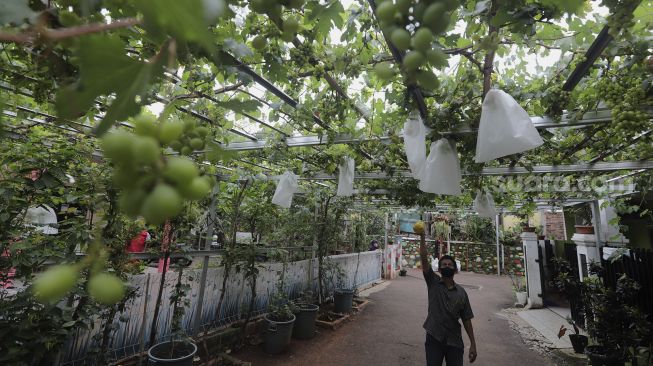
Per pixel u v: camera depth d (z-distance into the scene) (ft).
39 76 5.57
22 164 8.98
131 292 11.40
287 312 18.24
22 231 8.95
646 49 7.27
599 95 8.45
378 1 2.98
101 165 10.60
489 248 52.70
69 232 9.76
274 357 17.03
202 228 17.16
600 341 16.05
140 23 1.74
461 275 49.60
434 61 2.89
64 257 9.27
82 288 9.34
